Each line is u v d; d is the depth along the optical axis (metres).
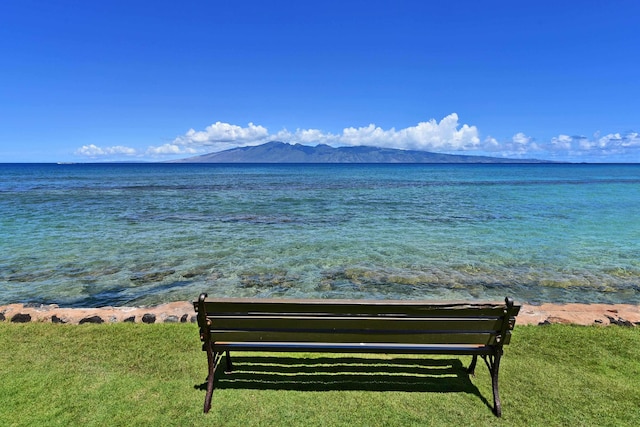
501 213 21.52
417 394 3.81
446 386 3.95
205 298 3.29
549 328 5.30
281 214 21.25
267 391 3.86
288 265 10.54
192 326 5.39
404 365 4.39
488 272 9.81
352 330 3.42
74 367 4.26
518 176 84.56
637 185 51.44
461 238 14.19
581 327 5.35
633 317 5.83
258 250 12.30
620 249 12.36
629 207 24.38
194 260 11.07
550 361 4.42
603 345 4.81
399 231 15.72
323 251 12.14
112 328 5.31
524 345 4.80
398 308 3.27
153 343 4.86
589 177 80.94
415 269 10.09
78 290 8.54
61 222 18.05
